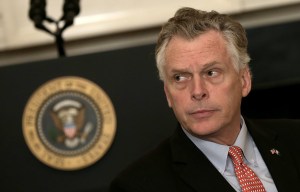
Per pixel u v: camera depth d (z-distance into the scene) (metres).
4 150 3.38
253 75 4.78
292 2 5.48
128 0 5.59
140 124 3.42
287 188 2.83
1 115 3.40
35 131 3.36
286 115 4.09
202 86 2.72
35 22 4.13
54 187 3.35
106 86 3.43
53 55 5.58
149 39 5.60
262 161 2.96
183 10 2.86
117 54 3.45
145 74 3.45
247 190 2.78
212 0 5.55
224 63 2.76
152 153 2.99
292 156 3.00
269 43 4.79
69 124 3.36
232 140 2.92
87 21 5.50
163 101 3.44
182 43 2.74
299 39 4.82
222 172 2.86
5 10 5.56
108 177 3.36
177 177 2.82
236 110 2.85
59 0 5.55
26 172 3.36
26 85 3.43
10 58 5.61
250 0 5.53
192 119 2.77
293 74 4.79
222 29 2.79
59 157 3.34
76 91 3.38
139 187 2.81
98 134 3.36
